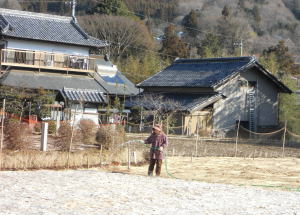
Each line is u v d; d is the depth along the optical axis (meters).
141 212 15.87
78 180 21.53
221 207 17.48
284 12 154.88
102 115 49.81
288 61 106.50
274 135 70.88
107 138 34.16
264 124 71.62
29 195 17.50
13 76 58.72
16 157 25.66
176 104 63.00
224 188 21.67
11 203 15.99
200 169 28.83
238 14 145.12
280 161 35.62
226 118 67.50
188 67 74.62
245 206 17.91
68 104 45.19
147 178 23.53
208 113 65.38
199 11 140.62
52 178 21.72
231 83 68.50
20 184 19.66
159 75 74.69
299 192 21.88
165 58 106.06
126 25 103.75
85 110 46.03
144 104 64.06
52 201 16.70
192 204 17.72
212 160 34.03
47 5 144.12
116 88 66.50
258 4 154.62
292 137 68.56
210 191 20.66
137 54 105.44
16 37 60.00
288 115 73.44
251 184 23.77
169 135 58.81
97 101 45.91
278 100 74.00
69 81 61.78
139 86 72.88
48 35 62.47
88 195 18.20
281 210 17.52
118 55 103.62
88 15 108.12
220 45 118.25
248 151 43.41
